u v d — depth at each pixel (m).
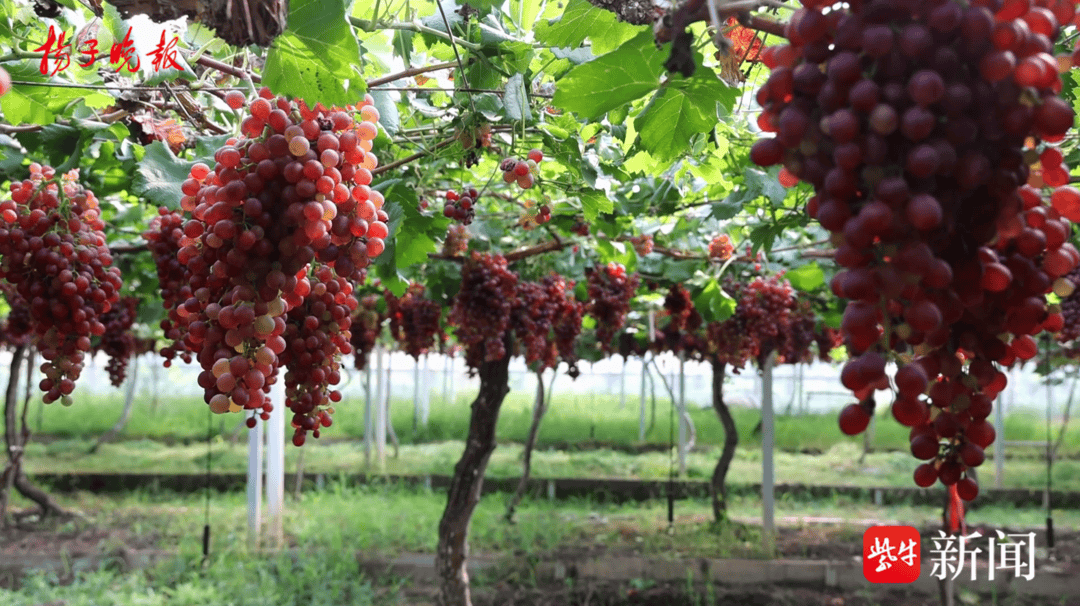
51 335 2.31
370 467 13.33
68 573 7.69
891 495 11.90
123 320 4.45
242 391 1.52
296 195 1.50
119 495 11.59
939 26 0.94
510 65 2.51
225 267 1.51
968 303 1.06
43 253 2.25
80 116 2.91
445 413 19.91
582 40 2.06
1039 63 0.93
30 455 14.56
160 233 2.64
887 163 0.99
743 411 20.52
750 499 11.86
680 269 5.41
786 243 5.71
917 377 0.99
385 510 10.14
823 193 1.07
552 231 5.00
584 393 23.73
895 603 7.48
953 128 0.96
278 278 1.51
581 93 1.66
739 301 5.63
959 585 7.84
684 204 4.51
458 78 2.59
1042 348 10.23
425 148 2.99
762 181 3.45
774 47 1.16
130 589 7.11
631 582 7.88
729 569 8.09
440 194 4.14
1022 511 11.36
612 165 3.33
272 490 8.41
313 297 1.74
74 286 2.27
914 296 1.00
